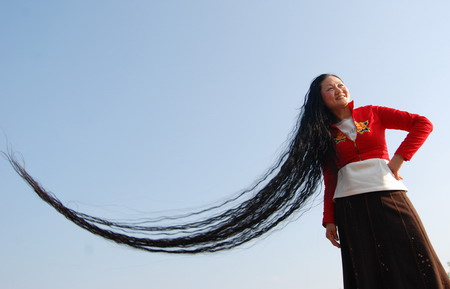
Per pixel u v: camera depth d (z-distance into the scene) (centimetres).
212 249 329
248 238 337
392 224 292
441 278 278
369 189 305
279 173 341
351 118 338
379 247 292
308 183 338
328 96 341
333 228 328
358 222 305
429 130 318
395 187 304
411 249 283
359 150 322
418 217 297
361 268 295
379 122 333
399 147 316
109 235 309
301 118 353
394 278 281
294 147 341
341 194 317
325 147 331
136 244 315
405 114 325
